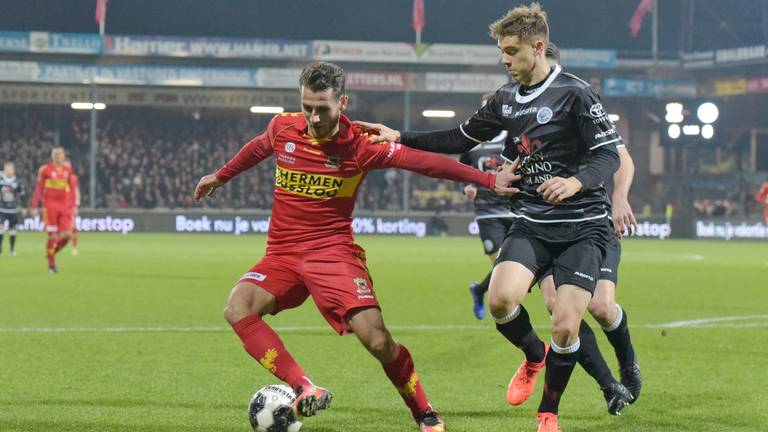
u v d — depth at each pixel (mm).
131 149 157875
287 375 16828
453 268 69750
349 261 17516
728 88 156000
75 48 141000
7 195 81375
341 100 16781
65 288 49594
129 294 46562
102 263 70938
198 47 142750
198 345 29203
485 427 18672
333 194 17516
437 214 142375
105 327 33562
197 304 41938
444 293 49375
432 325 35406
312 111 16578
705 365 26531
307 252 17562
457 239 132500
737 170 164875
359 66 148875
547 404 17953
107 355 27094
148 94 151750
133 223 139875
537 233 18953
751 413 20141
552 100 18547
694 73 157625
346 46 144500
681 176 161500
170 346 28953
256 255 83125
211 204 152250
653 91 153375
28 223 145250
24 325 34000
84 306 40812
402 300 45469
